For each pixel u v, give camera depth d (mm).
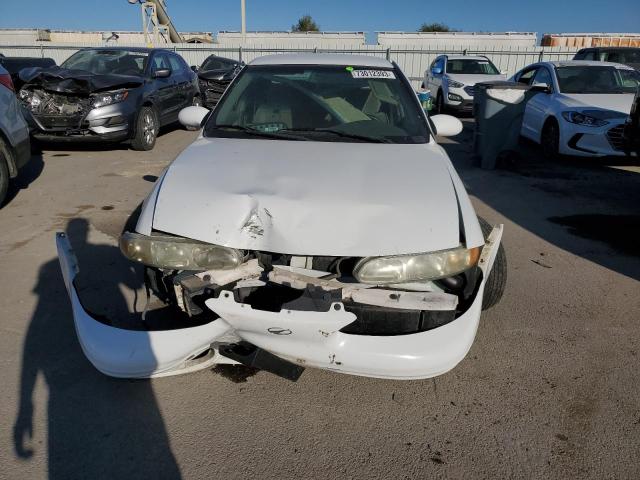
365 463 2072
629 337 3055
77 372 2557
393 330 2164
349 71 3627
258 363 2150
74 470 1995
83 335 2158
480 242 2277
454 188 2459
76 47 22312
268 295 2211
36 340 2807
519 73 10039
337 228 2133
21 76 7492
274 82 3518
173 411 2322
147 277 2482
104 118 7410
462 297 2336
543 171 7445
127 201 5441
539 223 5125
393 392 2496
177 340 2117
